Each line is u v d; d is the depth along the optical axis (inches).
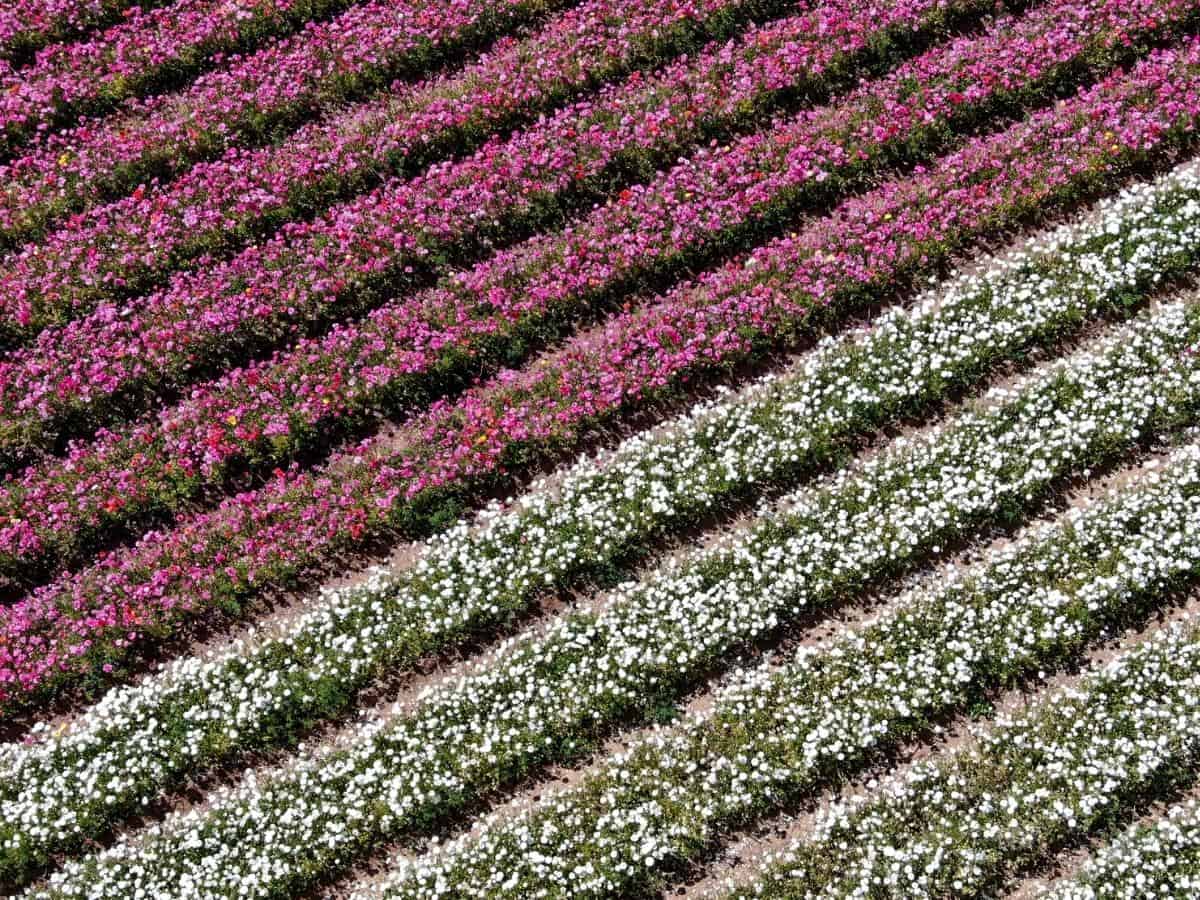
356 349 679.1
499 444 638.5
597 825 542.3
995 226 689.0
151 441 657.0
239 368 684.1
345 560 636.1
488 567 611.8
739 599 592.4
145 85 794.2
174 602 615.2
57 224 735.1
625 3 786.8
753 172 711.1
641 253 687.1
